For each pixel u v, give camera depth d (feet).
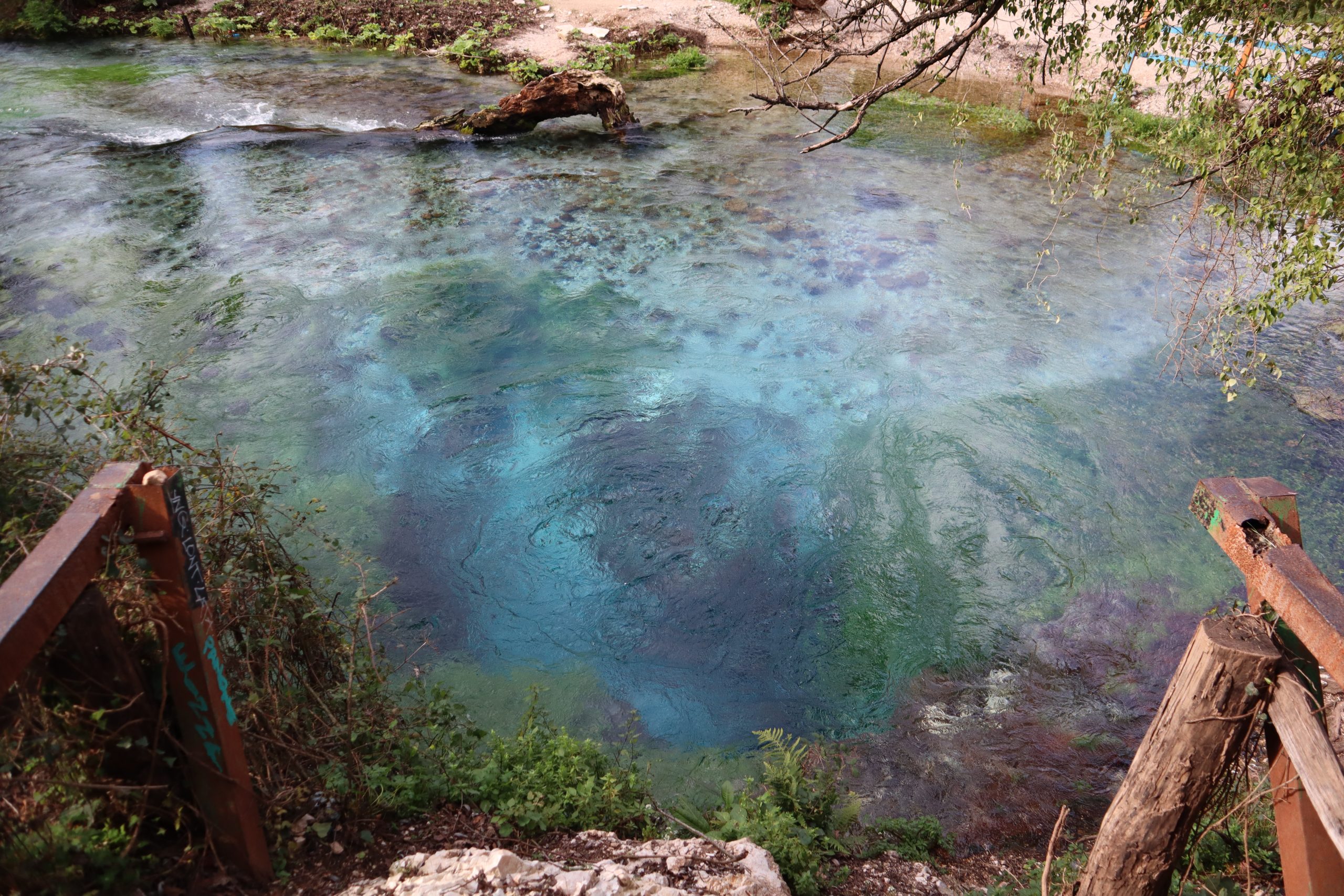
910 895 16.33
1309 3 18.65
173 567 9.26
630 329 37.40
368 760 14.10
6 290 37.60
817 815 17.94
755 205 47.57
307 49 72.79
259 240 43.01
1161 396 33.53
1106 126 24.45
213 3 79.46
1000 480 29.71
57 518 13.01
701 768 20.03
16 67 66.13
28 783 9.20
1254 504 10.52
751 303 39.17
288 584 14.02
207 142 53.72
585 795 15.14
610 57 68.85
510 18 75.61
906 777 20.12
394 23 75.41
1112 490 29.30
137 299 37.76
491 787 14.62
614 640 23.88
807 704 22.26
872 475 29.94
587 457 30.40
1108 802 19.53
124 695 9.52
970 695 22.53
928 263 42.01
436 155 53.47
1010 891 16.24
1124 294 39.50
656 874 13.12
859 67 66.64
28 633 7.74
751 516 28.17
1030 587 25.84
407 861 12.07
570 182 50.11
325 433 30.91
